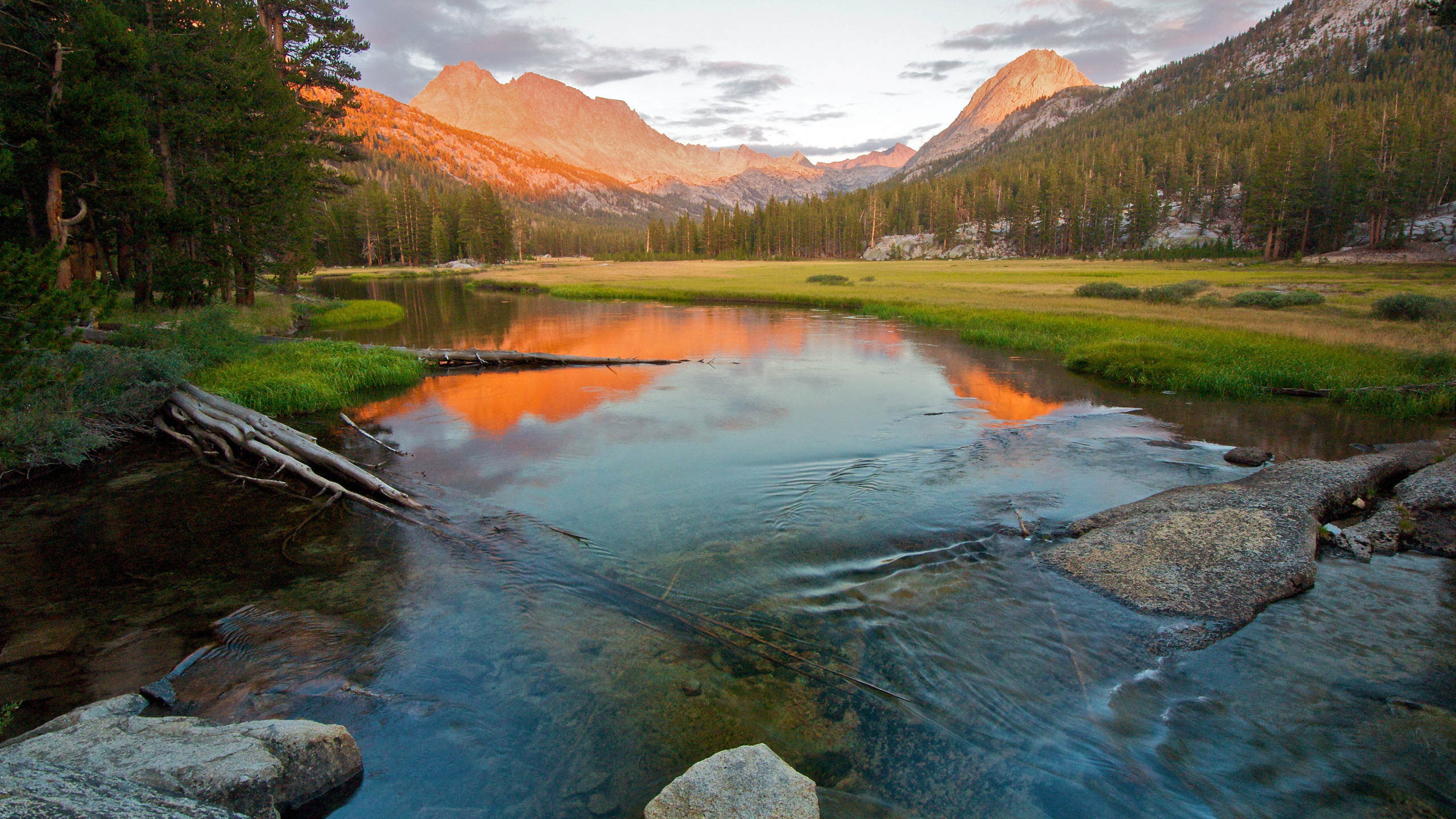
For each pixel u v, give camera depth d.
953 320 31.14
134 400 12.76
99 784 2.95
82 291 8.67
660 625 6.04
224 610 6.34
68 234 20.89
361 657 5.52
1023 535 7.99
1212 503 8.12
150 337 16.38
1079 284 52.69
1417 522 7.82
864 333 29.69
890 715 4.79
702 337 28.70
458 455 11.69
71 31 18.53
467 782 4.16
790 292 49.69
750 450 11.91
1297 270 65.38
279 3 33.56
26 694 4.97
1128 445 12.09
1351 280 47.06
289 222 28.91
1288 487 8.63
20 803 2.51
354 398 16.47
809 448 12.02
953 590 6.63
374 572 7.18
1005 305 36.16
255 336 20.47
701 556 7.52
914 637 5.80
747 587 6.76
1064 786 4.11
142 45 18.75
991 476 10.34
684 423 13.95
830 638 5.81
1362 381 15.98
